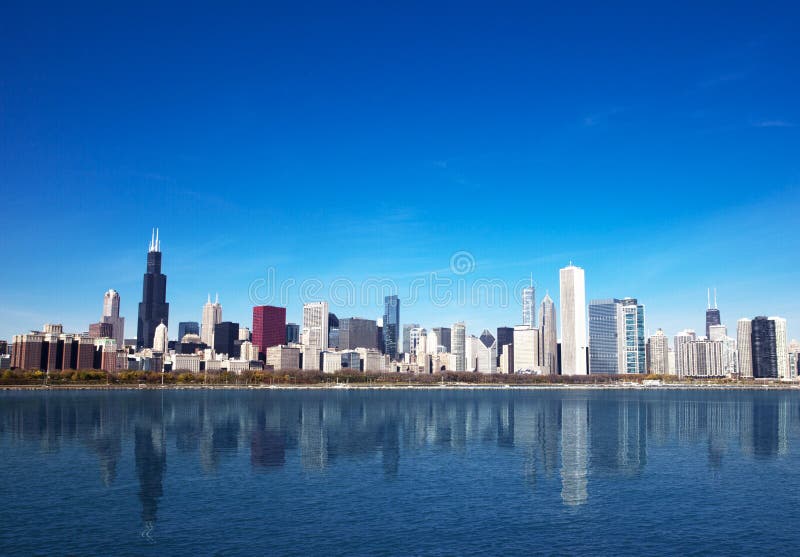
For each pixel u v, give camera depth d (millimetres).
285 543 90688
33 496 117625
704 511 108500
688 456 168875
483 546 90000
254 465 151625
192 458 163250
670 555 87000
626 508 110250
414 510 108062
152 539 92312
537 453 173375
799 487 127438
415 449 181750
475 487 126125
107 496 117625
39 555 85750
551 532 96375
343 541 91688
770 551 88938
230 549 88250
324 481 131750
